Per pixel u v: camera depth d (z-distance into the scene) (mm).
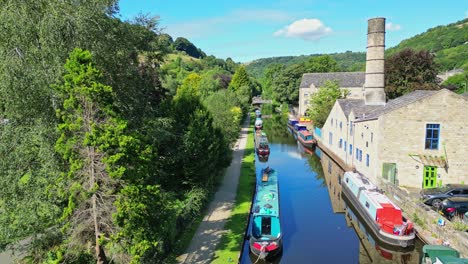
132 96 20250
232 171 34906
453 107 27156
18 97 14812
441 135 27594
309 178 36969
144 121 20031
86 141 11820
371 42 35344
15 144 14852
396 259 20156
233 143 48469
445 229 19203
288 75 95750
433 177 27938
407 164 28281
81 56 12484
